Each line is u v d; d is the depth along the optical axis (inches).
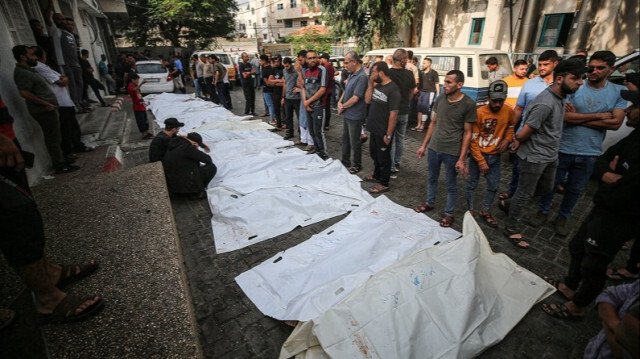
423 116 290.2
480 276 91.5
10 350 68.3
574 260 94.5
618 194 72.8
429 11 555.5
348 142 203.0
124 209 118.6
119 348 65.8
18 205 60.7
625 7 386.6
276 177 178.1
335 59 494.0
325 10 588.1
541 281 99.5
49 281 69.7
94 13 581.0
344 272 104.9
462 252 94.7
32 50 157.8
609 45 403.2
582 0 405.7
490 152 126.8
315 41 1091.3
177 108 370.3
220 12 1031.6
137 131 300.4
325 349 69.9
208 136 257.6
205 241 133.3
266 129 288.7
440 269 88.5
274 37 2046.0
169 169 161.5
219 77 385.4
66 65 302.7
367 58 357.4
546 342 85.0
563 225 133.1
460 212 152.9
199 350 66.7
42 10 311.4
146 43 1133.7
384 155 167.3
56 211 117.5
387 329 73.2
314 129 217.2
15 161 60.0
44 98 163.2
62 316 70.1
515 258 119.5
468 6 539.5
